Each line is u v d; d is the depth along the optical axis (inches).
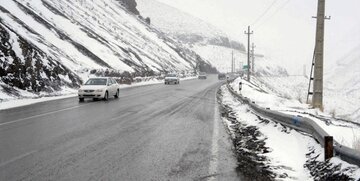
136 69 2427.4
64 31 2022.6
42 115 592.4
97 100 916.6
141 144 370.3
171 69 3545.8
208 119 574.9
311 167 287.6
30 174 261.4
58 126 478.3
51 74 1175.0
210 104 834.8
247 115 612.1
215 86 1786.4
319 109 788.6
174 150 346.0
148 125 497.0
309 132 366.3
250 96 1103.6
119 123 512.1
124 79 1859.0
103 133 430.0
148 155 323.6
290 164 303.7
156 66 3134.8
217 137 417.4
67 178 253.4
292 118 409.4
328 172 258.1
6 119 540.7
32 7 1990.7
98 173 266.4
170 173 269.4
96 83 949.8
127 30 3759.8
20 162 293.6
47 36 1704.0
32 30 1585.9
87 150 339.6
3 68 924.6
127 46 2967.5
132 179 253.3
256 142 388.8
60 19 2214.6
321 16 783.7
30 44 1240.2
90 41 2255.2
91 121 529.3
